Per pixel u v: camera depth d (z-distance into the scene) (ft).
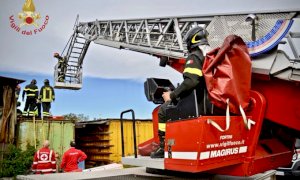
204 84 9.25
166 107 10.37
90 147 44.14
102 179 10.14
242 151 9.32
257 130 9.54
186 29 19.12
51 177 10.64
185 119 8.54
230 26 13.24
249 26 12.39
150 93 12.59
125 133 41.42
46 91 41.52
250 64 9.12
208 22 16.71
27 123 36.42
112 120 40.73
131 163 10.68
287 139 12.91
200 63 9.30
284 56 10.80
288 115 10.62
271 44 10.88
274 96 10.92
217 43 13.78
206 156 8.11
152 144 12.86
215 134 8.35
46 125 37.45
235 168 9.50
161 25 22.27
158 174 11.22
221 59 8.84
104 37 33.40
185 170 8.31
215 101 8.71
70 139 38.68
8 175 32.83
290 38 12.82
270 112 10.93
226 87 8.67
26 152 34.37
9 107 35.65
